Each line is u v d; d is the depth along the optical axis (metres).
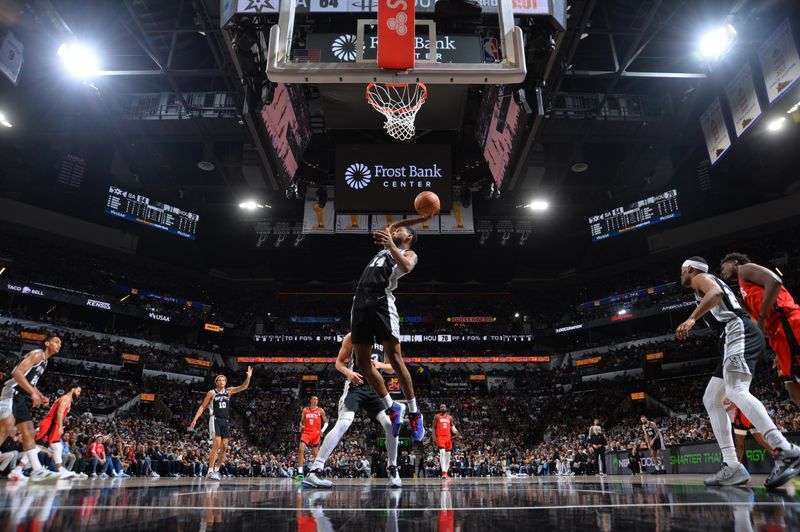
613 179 27.03
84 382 28.00
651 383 30.72
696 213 30.97
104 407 26.84
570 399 33.62
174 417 28.73
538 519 1.65
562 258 37.47
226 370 36.59
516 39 6.40
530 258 37.62
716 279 3.82
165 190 29.17
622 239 34.78
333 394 35.12
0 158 25.42
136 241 34.03
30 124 22.44
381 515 1.83
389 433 4.74
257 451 26.16
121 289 33.62
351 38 10.52
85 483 4.86
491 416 33.34
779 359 3.44
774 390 21.36
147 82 20.42
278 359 36.53
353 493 3.42
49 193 28.77
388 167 18.73
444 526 1.51
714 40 15.77
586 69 19.78
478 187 24.80
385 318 3.71
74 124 22.78
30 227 29.64
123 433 21.80
